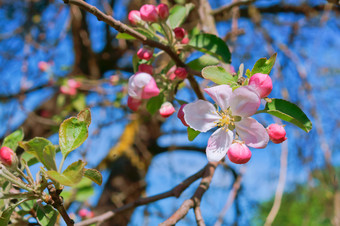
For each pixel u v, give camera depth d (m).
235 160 0.31
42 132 0.74
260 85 0.31
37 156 0.30
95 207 0.72
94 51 0.87
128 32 0.34
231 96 0.32
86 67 0.83
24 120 0.75
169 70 0.39
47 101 0.78
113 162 0.78
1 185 0.33
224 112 0.32
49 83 0.76
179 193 0.40
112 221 0.68
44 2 0.81
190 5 0.41
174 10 0.41
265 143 0.32
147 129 0.81
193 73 0.37
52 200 0.30
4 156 0.30
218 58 0.38
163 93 0.38
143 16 0.37
